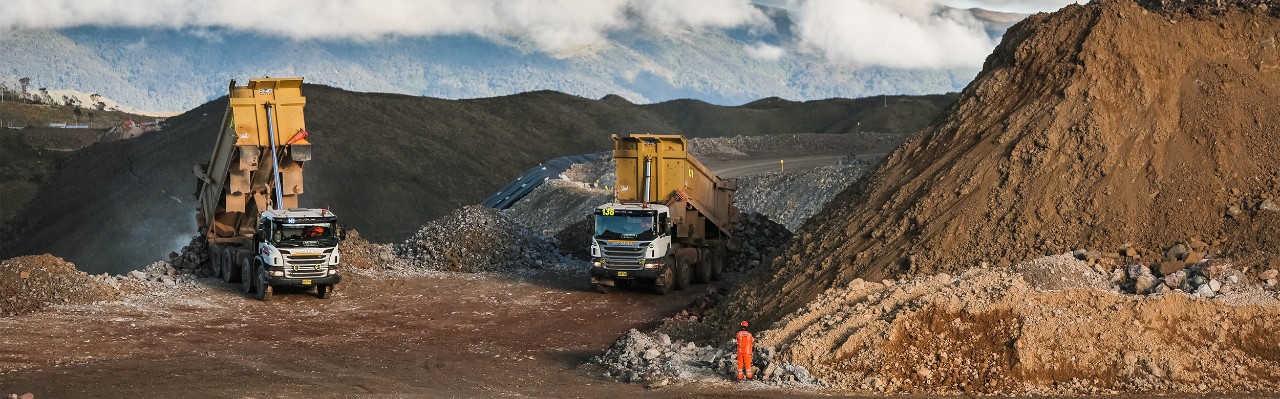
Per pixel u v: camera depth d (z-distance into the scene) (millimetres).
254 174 32562
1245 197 21516
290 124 31406
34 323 26078
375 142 97812
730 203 39000
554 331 26875
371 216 83438
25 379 19516
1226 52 24828
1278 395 16656
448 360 22391
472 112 119000
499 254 38625
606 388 18906
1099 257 20875
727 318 25250
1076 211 22281
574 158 92688
